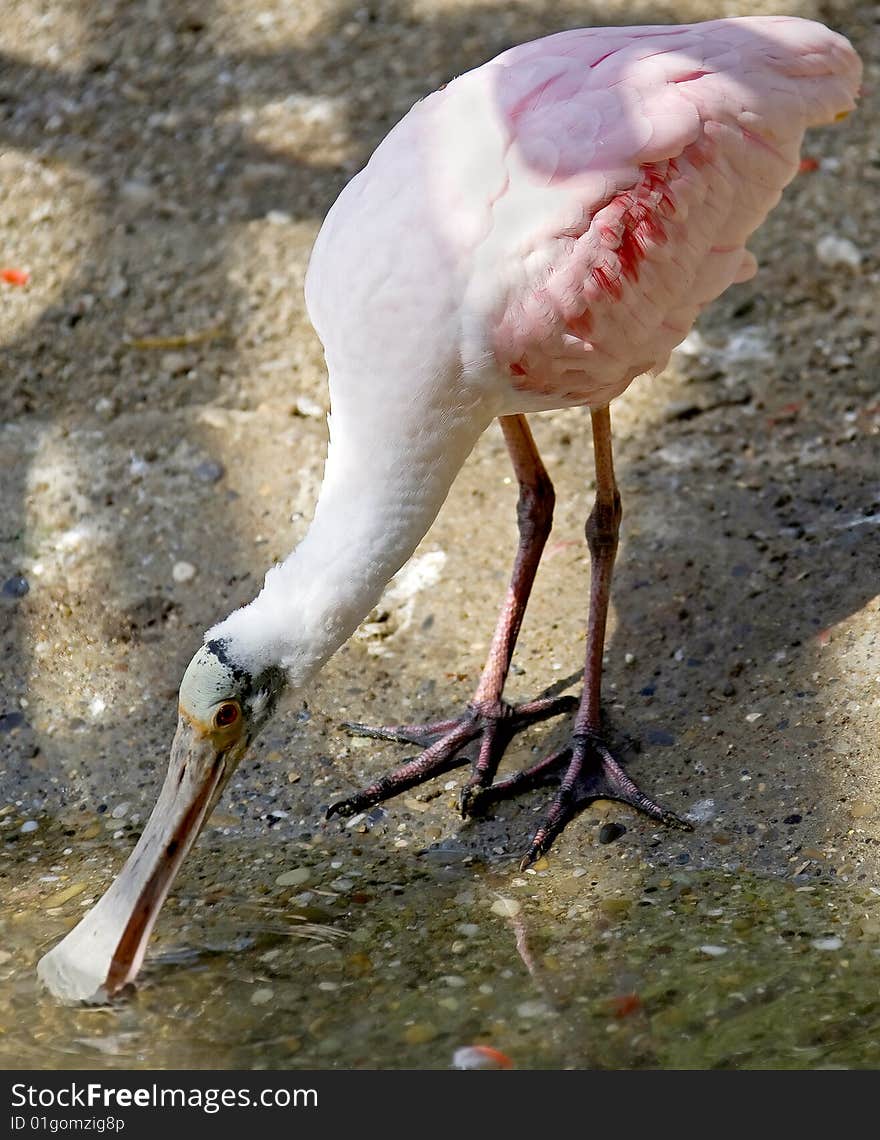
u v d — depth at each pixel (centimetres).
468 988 752
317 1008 746
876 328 1174
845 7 1434
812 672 911
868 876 798
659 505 1057
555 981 752
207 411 1138
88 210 1289
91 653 998
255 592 1019
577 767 880
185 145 1345
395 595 1029
